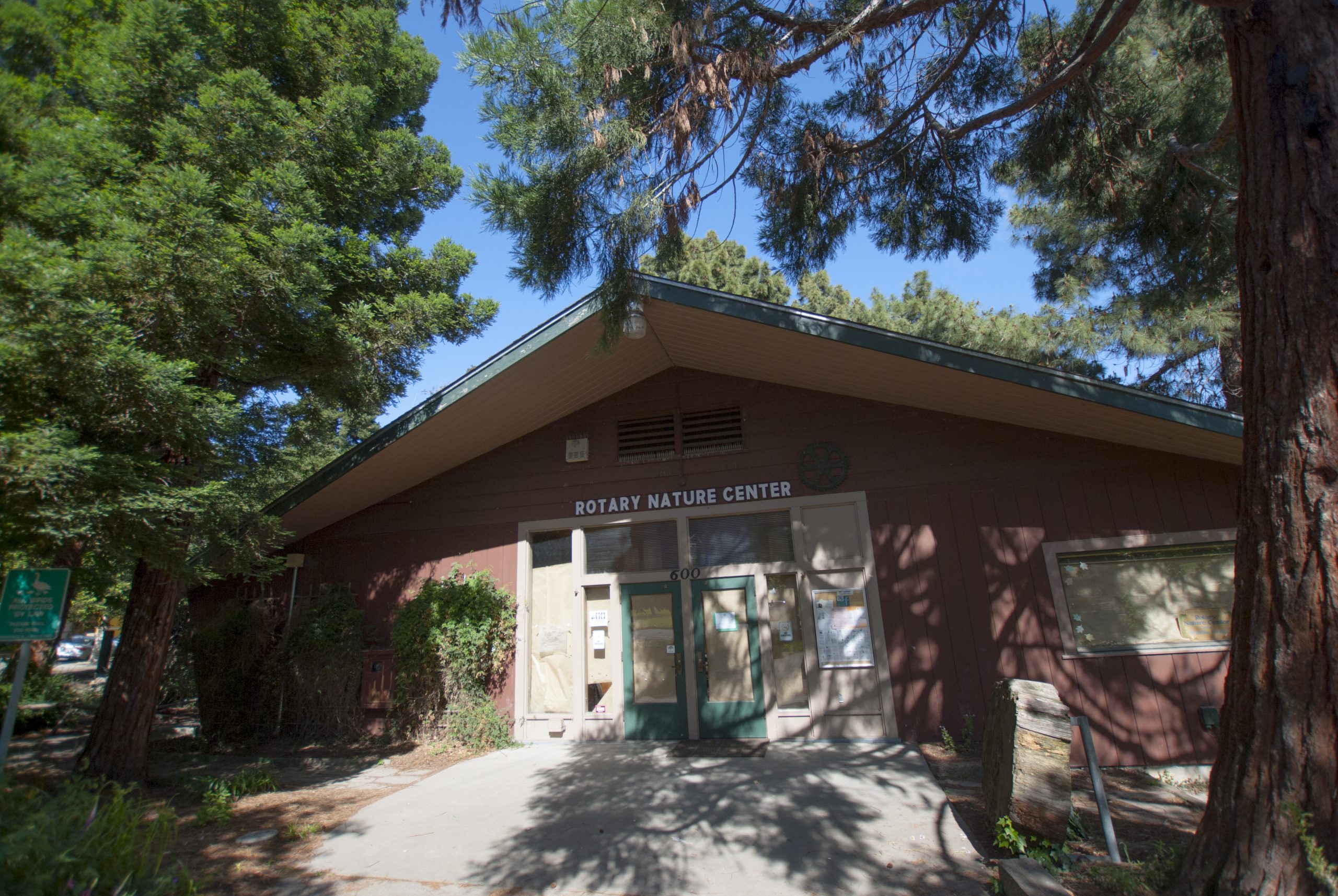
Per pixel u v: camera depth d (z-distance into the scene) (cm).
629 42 562
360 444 907
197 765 876
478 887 474
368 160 895
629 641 931
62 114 685
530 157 589
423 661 970
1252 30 351
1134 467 809
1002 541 831
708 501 939
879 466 893
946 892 429
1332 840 286
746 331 824
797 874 467
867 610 859
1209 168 731
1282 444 321
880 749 783
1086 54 564
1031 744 460
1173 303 908
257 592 1110
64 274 536
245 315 716
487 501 1031
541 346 823
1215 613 773
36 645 1434
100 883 363
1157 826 543
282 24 860
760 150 739
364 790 740
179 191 623
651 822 580
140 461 602
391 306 863
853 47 600
